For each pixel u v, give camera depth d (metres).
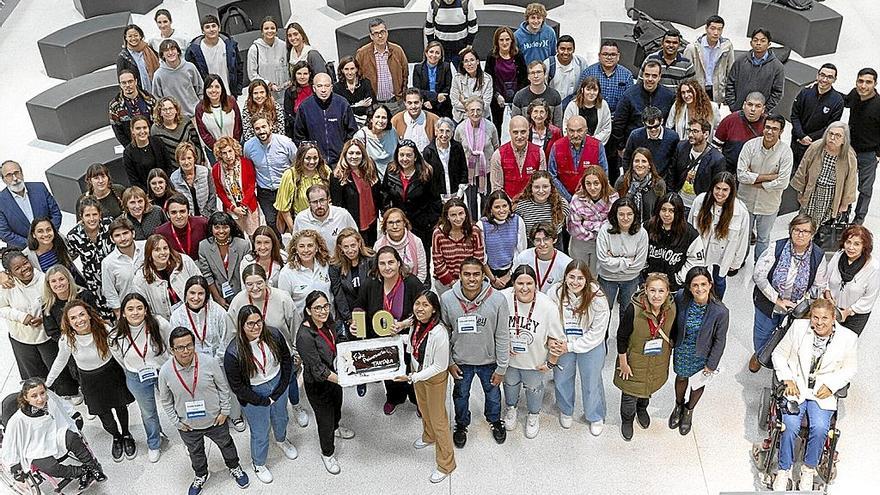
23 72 10.34
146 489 5.54
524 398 6.09
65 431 5.17
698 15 10.31
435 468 5.59
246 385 5.04
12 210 6.66
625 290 6.00
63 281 5.48
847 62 9.62
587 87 6.86
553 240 5.53
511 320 5.18
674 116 6.93
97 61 10.31
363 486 5.50
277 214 6.96
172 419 5.12
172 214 5.85
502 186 6.71
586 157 6.44
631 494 5.34
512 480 5.47
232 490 5.50
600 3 11.19
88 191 6.52
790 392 5.07
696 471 5.46
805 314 5.12
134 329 5.16
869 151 6.99
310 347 5.00
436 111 7.91
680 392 5.59
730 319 6.61
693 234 5.82
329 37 10.84
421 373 5.03
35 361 5.90
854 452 5.51
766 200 6.57
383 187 6.40
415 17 10.51
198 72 8.26
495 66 7.83
